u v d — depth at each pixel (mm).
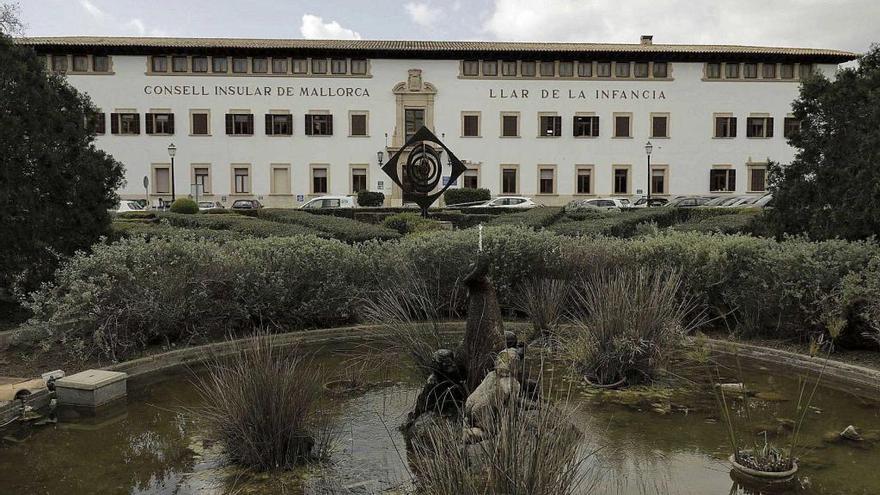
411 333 5688
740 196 42906
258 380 4043
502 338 4660
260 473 3828
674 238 8094
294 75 43594
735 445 3992
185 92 42969
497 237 8391
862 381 5508
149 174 42875
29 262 8219
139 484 3734
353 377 5625
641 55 43656
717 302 7523
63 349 6688
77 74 42000
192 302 7023
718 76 44312
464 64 44250
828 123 9305
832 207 9125
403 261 8109
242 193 43500
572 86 44406
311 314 7707
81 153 8898
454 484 2908
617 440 4203
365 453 4062
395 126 44125
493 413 3576
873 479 3633
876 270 6328
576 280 7750
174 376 5922
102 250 6957
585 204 37344
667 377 5617
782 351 6320
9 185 8000
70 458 4129
